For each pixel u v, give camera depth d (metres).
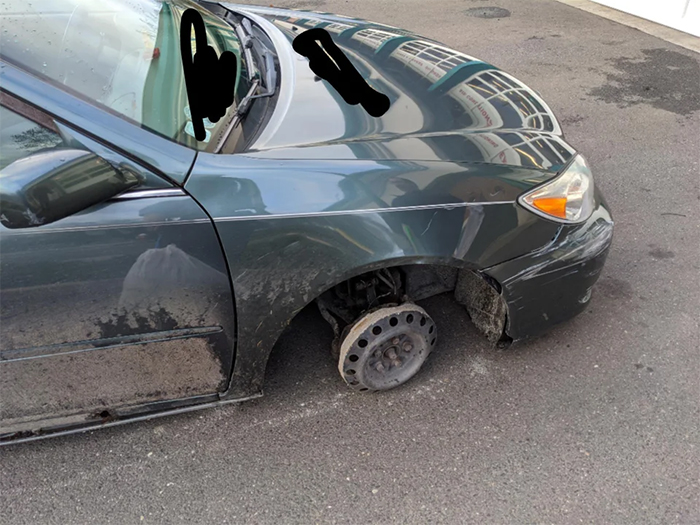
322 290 1.79
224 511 1.82
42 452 2.03
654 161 3.66
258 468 1.95
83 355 1.74
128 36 1.92
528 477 1.88
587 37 5.81
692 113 4.26
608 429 2.02
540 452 1.96
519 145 2.01
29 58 1.58
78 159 1.43
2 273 1.51
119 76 1.72
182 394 1.95
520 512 1.78
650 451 1.94
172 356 1.82
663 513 1.76
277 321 1.82
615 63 5.16
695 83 4.73
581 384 2.20
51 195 1.38
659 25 6.16
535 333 2.17
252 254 1.66
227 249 1.64
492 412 2.11
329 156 1.75
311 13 3.16
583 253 2.02
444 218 1.78
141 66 1.82
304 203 1.66
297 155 1.73
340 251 1.72
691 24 5.82
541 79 4.85
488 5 6.87
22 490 1.91
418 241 1.77
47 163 1.38
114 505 1.85
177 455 2.01
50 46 1.66
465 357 2.34
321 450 2.00
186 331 1.77
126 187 1.52
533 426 2.05
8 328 1.62
